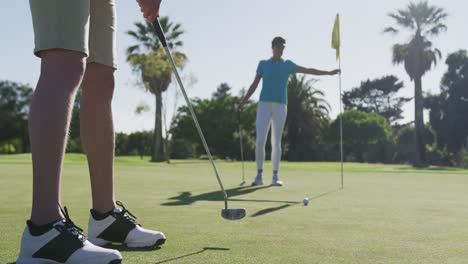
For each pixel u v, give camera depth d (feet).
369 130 163.53
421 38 120.98
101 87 7.70
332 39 24.44
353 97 244.83
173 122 175.32
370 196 16.63
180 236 8.38
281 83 23.56
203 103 178.19
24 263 6.21
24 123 193.77
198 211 11.76
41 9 6.37
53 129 6.19
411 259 6.78
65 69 6.40
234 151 169.48
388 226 9.77
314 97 157.89
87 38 6.70
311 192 18.25
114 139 7.82
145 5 8.26
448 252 7.27
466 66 148.87
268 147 134.62
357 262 6.56
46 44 6.34
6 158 65.10
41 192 6.20
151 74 116.88
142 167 43.34
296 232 8.91
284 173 34.60
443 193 18.06
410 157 147.02
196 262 6.45
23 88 195.00
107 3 7.75
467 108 149.28
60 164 6.30
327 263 6.47
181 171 35.24
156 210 11.93
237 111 25.21
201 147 176.14
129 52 119.55
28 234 6.25
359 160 162.40
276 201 14.66
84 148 7.68
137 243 7.43
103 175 7.62
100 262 6.20
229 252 7.10
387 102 242.17
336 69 24.11
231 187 20.58
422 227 9.68
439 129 153.58
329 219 10.71
